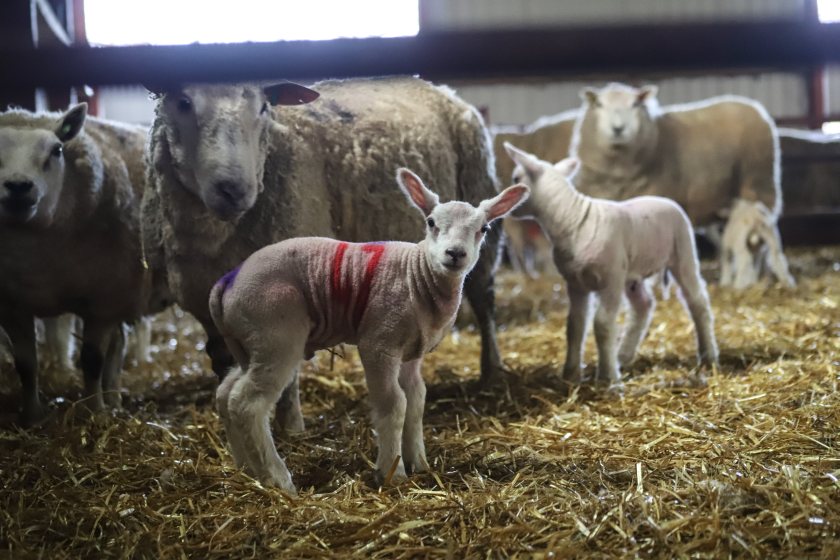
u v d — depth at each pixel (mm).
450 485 3957
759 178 10797
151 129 5145
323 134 5543
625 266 5969
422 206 4254
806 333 7297
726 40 2537
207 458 4520
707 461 4113
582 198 5953
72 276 5543
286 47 2639
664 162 10586
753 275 10703
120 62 2680
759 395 5172
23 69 2676
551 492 3787
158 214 5223
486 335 6449
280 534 3465
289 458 4555
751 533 3258
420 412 4266
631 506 3553
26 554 3361
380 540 3369
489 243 6316
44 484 4168
